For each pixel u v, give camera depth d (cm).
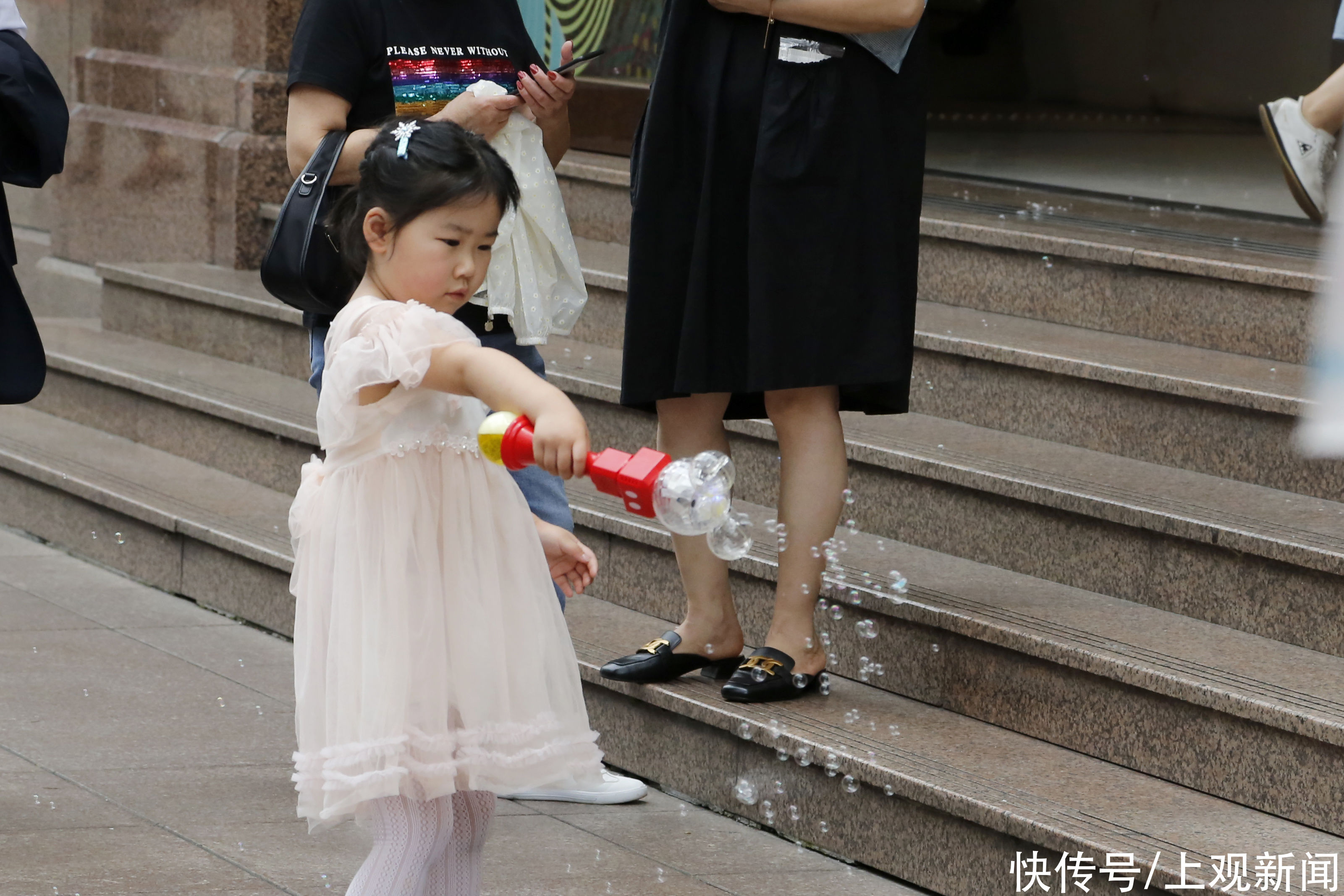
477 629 395
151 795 593
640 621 697
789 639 608
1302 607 570
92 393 1048
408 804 395
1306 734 499
